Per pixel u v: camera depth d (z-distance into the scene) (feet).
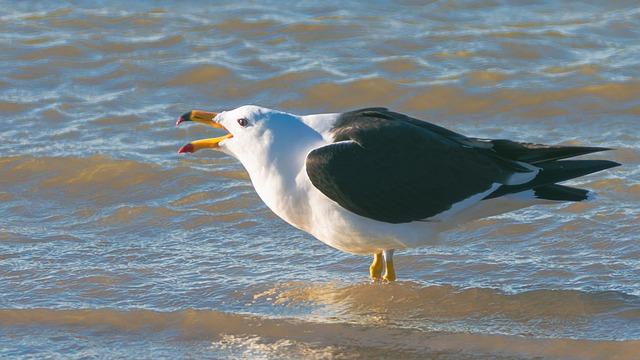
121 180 51.67
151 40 67.05
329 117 41.32
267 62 64.85
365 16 70.03
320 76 63.21
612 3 71.10
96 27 68.33
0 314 39.42
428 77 63.10
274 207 41.22
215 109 60.75
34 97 60.70
